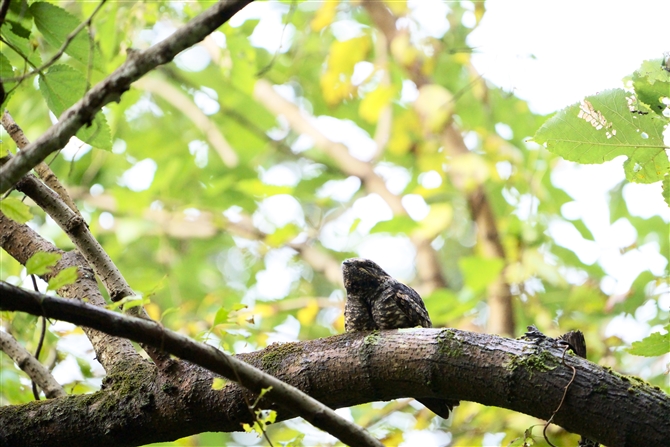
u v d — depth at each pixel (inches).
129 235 530.9
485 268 437.4
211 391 216.4
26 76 187.3
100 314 174.1
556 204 585.9
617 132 225.3
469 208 573.9
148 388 222.4
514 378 199.3
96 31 401.7
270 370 217.9
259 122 674.2
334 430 182.7
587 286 483.8
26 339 365.4
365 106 553.3
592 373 197.0
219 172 669.9
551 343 206.7
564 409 195.6
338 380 214.7
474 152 605.3
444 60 631.8
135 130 644.1
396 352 211.2
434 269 617.9
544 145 231.8
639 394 193.0
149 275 533.3
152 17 429.1
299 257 615.2
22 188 239.9
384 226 514.6
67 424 222.5
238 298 546.3
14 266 412.2
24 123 486.3
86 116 173.8
